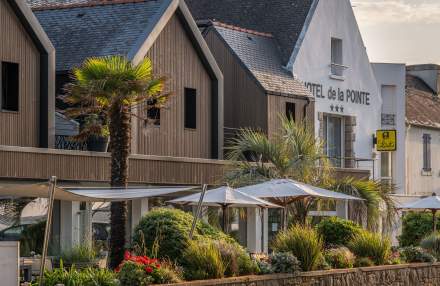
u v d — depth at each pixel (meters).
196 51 34.66
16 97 28.92
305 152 32.91
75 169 28.02
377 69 48.06
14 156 26.25
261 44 40.28
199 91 34.78
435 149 51.78
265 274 23.12
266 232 36.47
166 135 33.22
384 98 48.44
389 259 28.20
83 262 25.12
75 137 26.67
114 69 24.38
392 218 35.31
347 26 44.03
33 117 29.34
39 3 37.59
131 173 29.94
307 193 27.34
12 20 28.89
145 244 22.62
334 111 42.97
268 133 37.38
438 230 38.56
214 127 35.25
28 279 22.36
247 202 25.41
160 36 33.19
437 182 51.75
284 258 23.67
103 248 30.16
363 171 39.44
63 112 28.12
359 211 33.91
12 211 27.72
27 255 27.78
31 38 29.36
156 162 30.88
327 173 33.41
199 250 21.97
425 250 30.61
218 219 32.75
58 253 28.45
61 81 32.06
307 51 41.34
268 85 37.94
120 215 24.47
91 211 29.72
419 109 51.94
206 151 35.03
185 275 21.27
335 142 43.59
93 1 35.94
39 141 29.47
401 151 48.34
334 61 43.59
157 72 32.97
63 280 18.89
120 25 33.25
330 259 25.98
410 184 49.28
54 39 33.44
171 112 33.50
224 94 38.34
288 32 41.50
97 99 24.88
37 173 26.89
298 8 42.34
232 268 22.44
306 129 34.41
